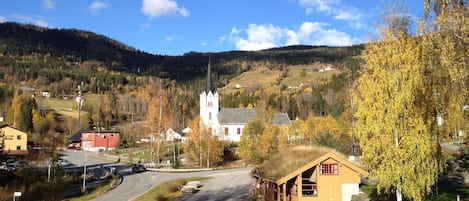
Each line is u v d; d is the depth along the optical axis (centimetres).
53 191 4931
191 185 5278
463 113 3042
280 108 17925
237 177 6100
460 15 2570
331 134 6241
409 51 2788
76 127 15350
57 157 5588
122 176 6850
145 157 9531
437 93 2900
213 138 8106
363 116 2914
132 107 19600
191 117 16800
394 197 3388
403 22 2936
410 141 2688
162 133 8938
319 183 3422
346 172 3447
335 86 17912
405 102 2769
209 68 12000
